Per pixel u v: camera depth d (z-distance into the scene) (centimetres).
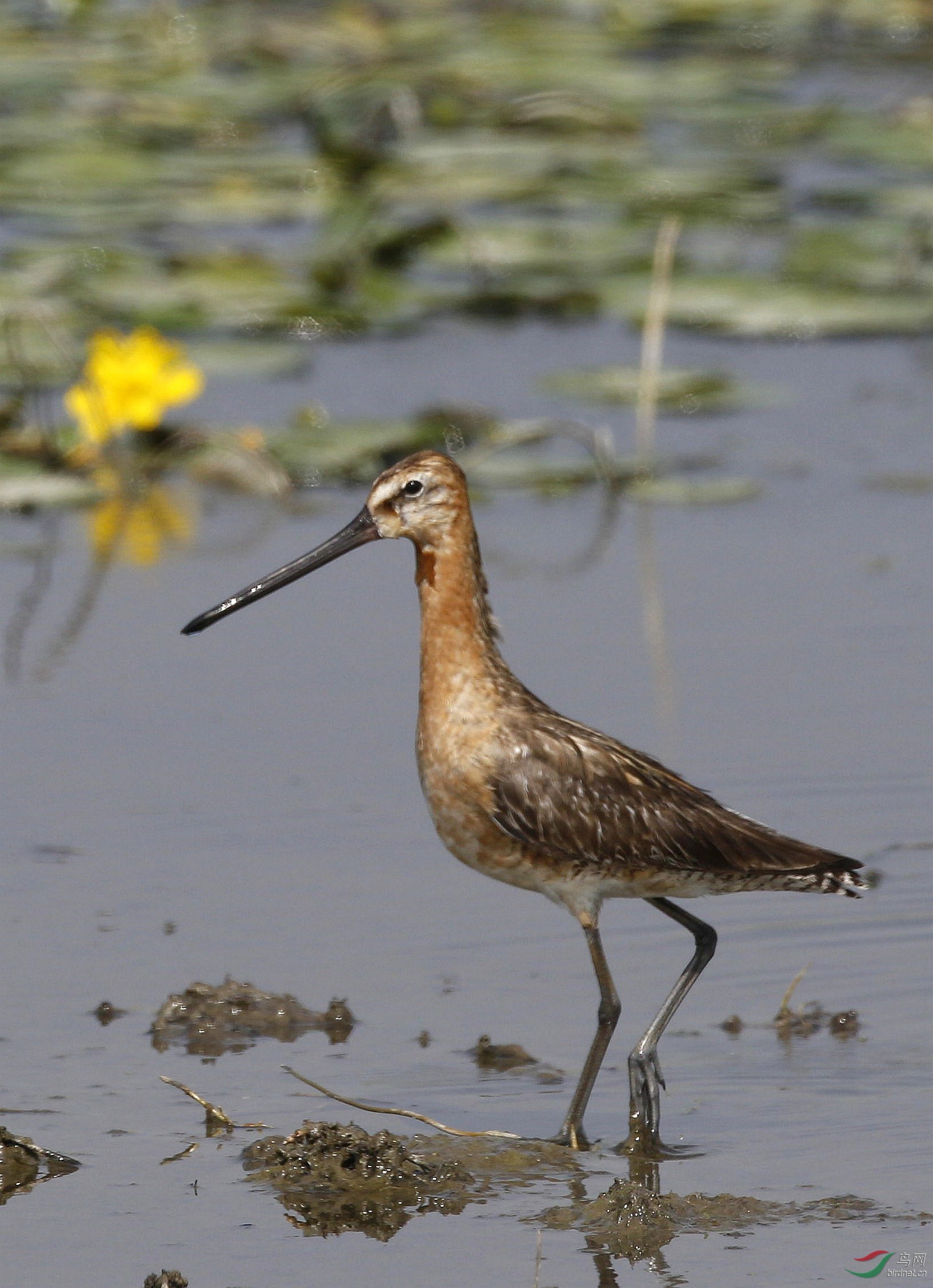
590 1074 900
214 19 2920
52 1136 870
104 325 1980
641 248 2262
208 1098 905
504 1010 991
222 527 1672
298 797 1195
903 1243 777
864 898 1097
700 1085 922
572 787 927
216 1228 800
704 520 1666
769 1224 797
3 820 1164
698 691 1320
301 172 2367
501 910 1088
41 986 996
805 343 2167
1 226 2320
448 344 2125
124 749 1259
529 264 2194
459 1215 813
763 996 1007
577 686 1327
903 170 2622
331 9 2981
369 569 1584
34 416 1873
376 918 1070
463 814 942
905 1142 864
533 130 2592
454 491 945
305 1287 752
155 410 1745
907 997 1002
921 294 2130
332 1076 929
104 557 1600
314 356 2072
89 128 2533
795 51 2995
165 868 1114
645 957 1048
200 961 1020
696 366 2039
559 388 1855
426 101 2592
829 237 2273
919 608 1458
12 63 2738
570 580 1530
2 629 1448
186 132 2553
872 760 1224
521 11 3091
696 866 927
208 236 2352
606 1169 851
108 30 2936
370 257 2191
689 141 2677
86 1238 790
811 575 1527
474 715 939
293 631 1452
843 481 1731
